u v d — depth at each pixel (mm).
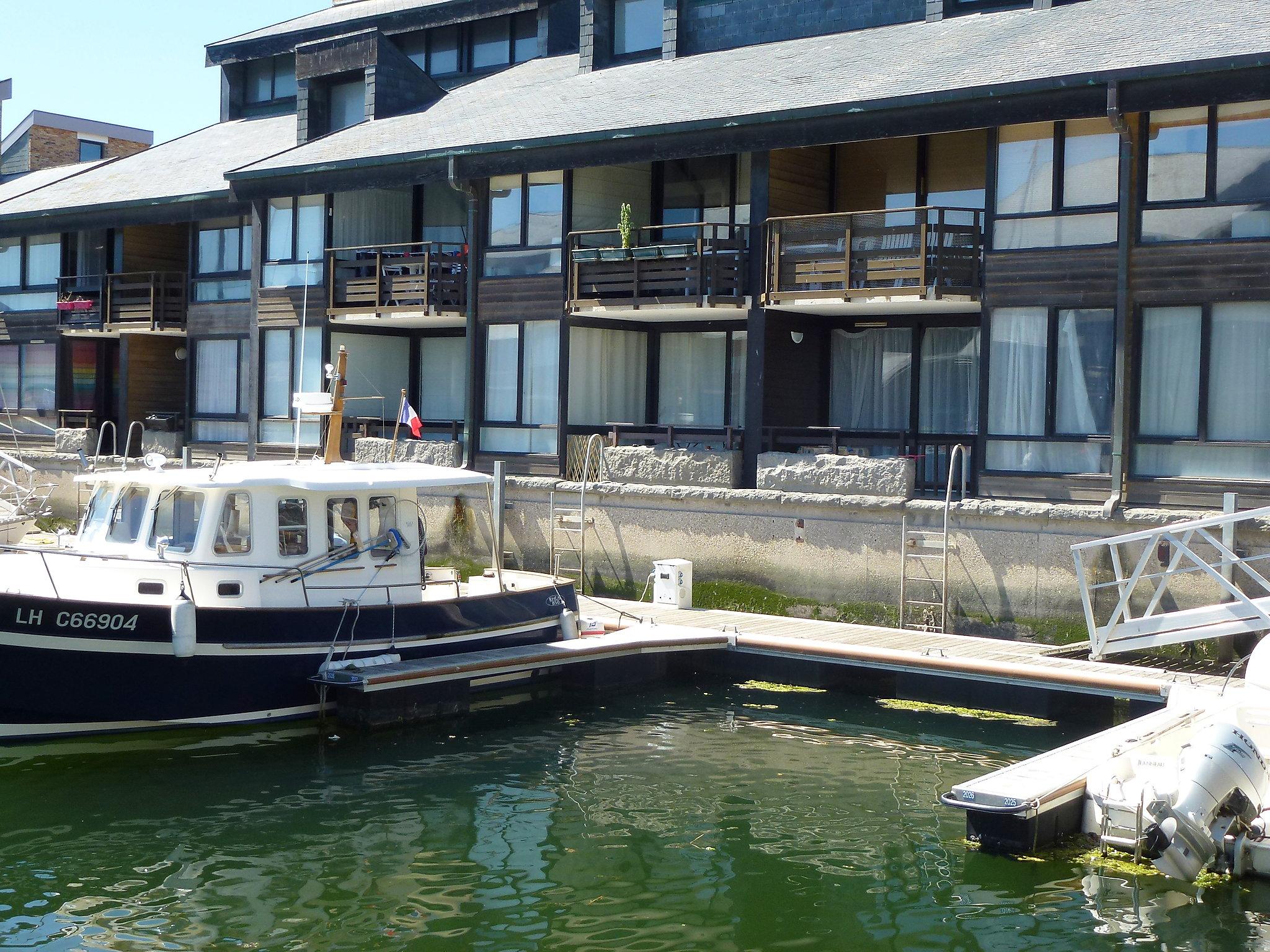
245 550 15016
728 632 17625
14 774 13031
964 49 19750
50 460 30297
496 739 14609
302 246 25719
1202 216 16531
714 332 22750
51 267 31672
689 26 24844
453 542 22953
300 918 9766
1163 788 10578
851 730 14977
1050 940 9477
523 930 9594
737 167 22109
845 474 18703
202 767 13391
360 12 31453
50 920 9688
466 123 23953
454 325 25516
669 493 20219
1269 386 16078
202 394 28438
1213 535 16031
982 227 20156
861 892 10297
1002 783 11219
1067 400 17500
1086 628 16719
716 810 12188
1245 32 16531
